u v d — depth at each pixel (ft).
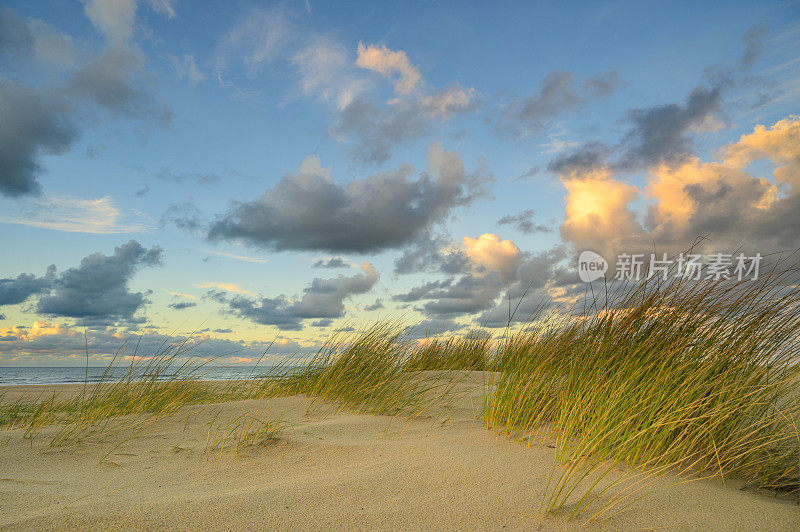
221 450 10.82
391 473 8.39
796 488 8.18
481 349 26.94
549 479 8.09
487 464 8.92
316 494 7.46
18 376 96.84
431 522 6.48
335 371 18.30
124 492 7.98
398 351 19.01
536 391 12.65
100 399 16.19
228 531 6.21
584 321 13.84
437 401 15.90
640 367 10.85
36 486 8.46
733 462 8.87
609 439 9.52
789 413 8.94
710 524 6.46
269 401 17.10
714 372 10.14
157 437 12.27
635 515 6.72
